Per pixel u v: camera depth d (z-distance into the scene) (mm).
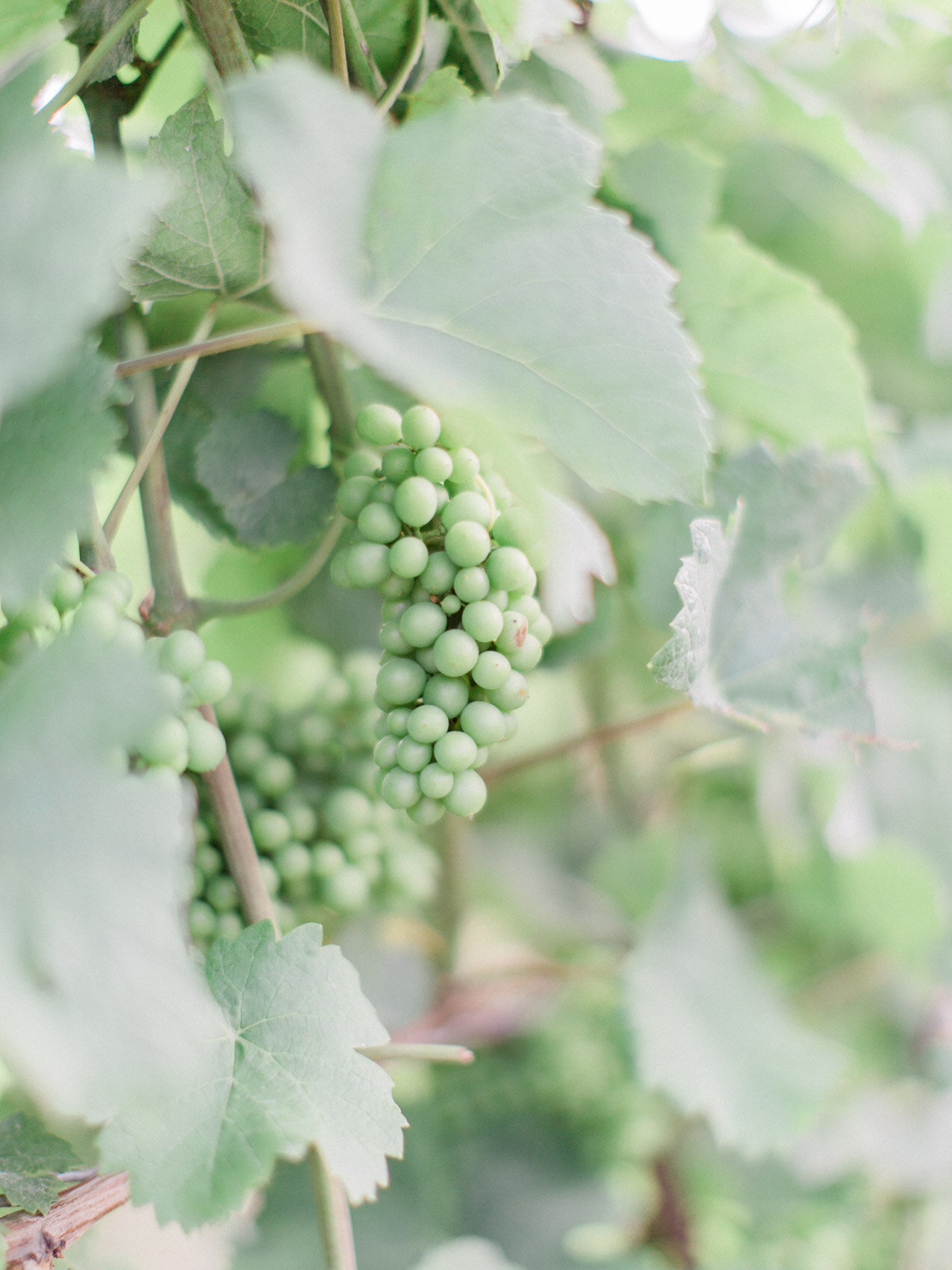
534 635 579
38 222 473
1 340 468
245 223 573
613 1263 860
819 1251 913
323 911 666
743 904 996
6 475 523
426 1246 827
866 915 946
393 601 572
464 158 536
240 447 655
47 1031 471
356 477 574
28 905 478
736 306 701
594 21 712
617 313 548
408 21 596
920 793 960
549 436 552
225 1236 816
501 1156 875
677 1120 925
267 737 656
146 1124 527
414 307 543
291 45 597
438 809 559
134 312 589
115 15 586
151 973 485
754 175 893
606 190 686
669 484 553
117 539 759
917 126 968
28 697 493
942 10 712
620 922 963
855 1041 1028
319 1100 542
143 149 684
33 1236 536
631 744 975
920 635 1023
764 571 686
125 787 492
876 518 902
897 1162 947
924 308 940
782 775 904
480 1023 871
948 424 878
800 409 731
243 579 773
